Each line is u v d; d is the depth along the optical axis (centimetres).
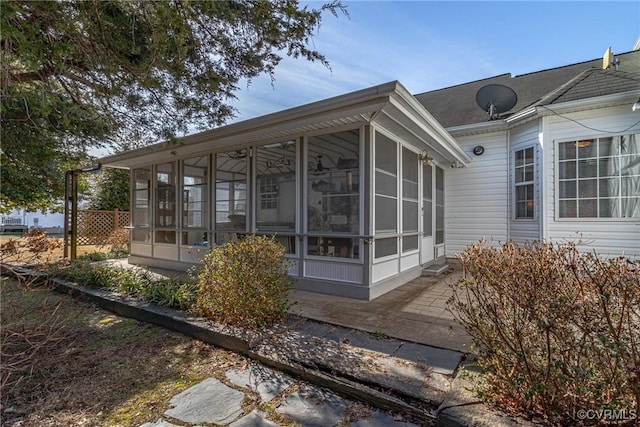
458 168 812
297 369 254
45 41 253
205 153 632
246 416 206
